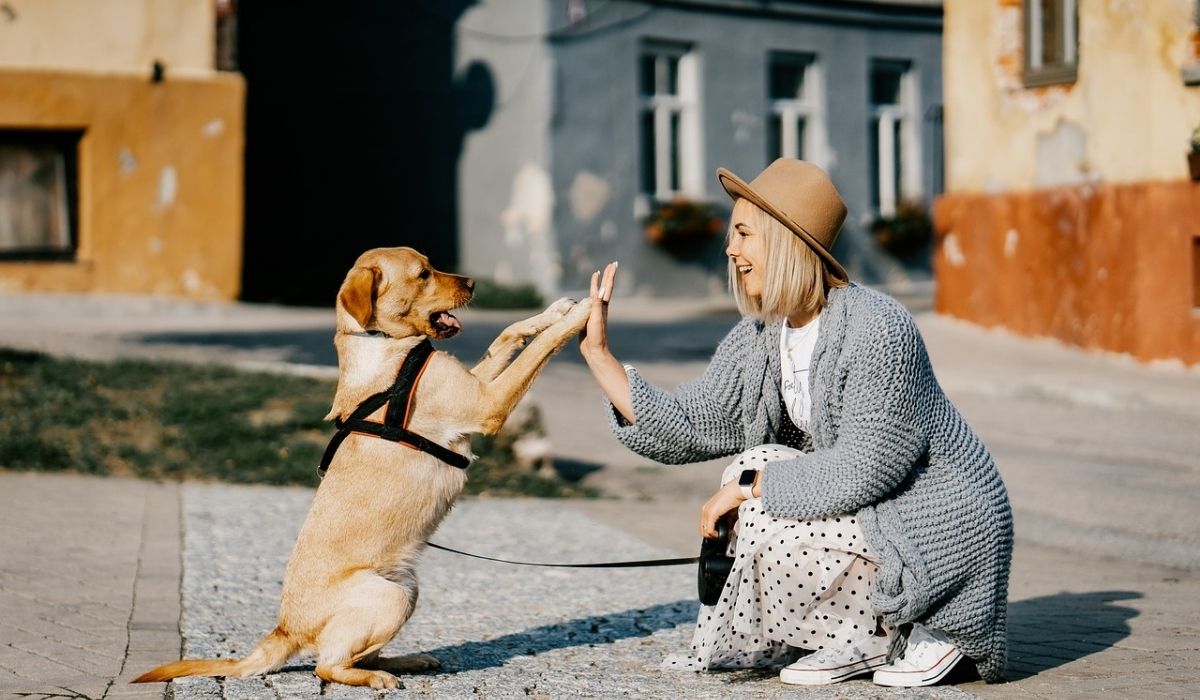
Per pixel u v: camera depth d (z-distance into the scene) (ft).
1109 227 38.17
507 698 12.57
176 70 52.19
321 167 65.16
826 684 12.70
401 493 13.23
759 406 13.48
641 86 63.36
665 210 62.85
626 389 13.70
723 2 64.03
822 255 12.64
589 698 12.57
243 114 53.31
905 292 66.23
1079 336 39.68
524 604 17.04
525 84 60.39
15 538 20.06
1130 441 30.09
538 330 14.44
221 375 32.60
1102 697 12.30
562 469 29.27
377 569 13.17
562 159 60.44
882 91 70.64
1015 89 42.06
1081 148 39.45
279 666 13.17
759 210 12.91
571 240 60.85
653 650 14.58
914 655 12.73
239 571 18.51
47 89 50.11
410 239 65.10
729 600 12.96
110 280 51.85
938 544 12.35
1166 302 36.60
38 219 51.16
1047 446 29.91
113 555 19.24
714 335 48.39
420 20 63.57
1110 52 38.01
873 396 12.25
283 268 64.18
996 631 12.68
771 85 67.15
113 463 26.22
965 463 12.62
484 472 27.14
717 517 13.03
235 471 26.35
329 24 65.00
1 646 14.43
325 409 29.55
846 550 12.48
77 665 13.69
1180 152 36.11
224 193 53.31
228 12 52.95
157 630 15.23
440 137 63.62
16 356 33.40
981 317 43.98
